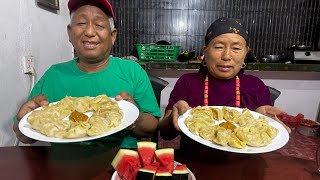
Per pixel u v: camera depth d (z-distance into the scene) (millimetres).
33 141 1157
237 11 2689
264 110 1160
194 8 2713
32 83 1500
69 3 1153
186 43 2824
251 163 853
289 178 768
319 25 2615
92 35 1138
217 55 1220
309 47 2441
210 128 901
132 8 2723
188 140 1029
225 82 1352
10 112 1295
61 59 1966
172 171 685
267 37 2734
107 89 1307
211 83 1363
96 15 1141
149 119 1272
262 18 2689
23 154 892
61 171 790
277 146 821
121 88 1323
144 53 2477
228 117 1048
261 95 1385
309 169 817
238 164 846
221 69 1247
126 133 1259
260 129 912
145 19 2758
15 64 1325
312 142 1828
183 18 2750
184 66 2439
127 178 683
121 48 2830
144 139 1334
